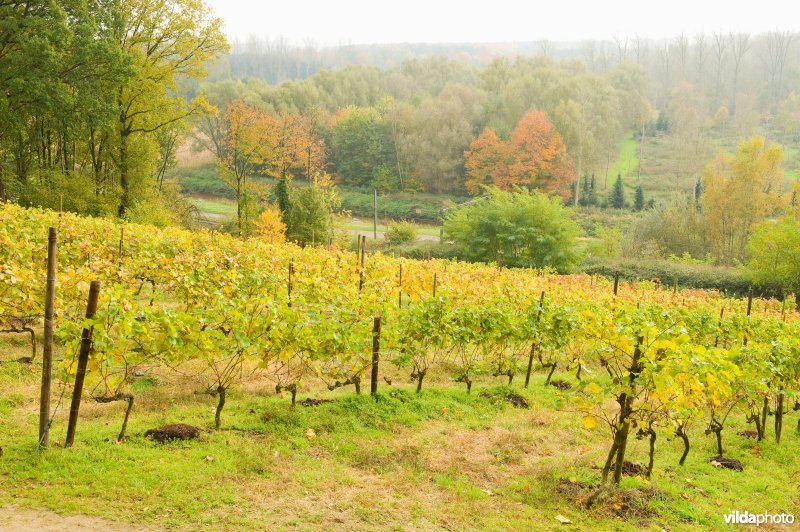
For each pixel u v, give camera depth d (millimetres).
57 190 27109
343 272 13961
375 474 6285
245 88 87500
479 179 66562
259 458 6137
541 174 63500
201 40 31000
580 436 7996
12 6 22969
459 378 9820
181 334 6590
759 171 40500
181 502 5148
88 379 6016
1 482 5148
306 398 8375
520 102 75062
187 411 7426
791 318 17891
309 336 7598
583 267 35812
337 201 38562
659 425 6688
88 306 5883
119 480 5379
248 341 6836
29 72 22297
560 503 5867
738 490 6582
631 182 75375
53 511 4809
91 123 25406
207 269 11664
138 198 31500
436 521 5352
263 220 31734
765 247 29656
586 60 134000
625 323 6680
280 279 11859
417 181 71938
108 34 26203
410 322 8891
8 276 8156
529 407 9258
